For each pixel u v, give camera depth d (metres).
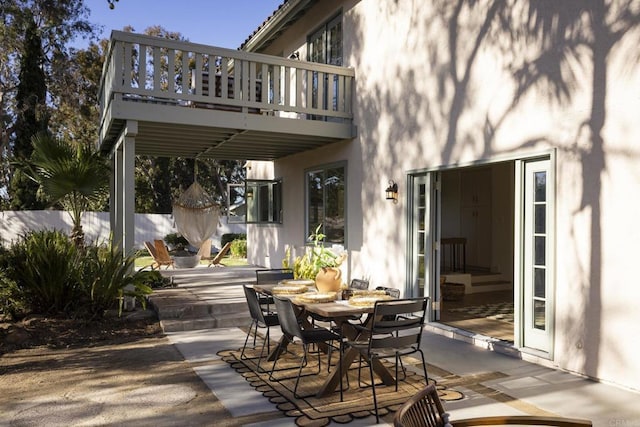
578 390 4.55
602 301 4.76
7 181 22.98
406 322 4.43
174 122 7.71
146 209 27.77
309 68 8.83
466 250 11.87
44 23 20.66
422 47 7.29
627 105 4.54
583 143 4.93
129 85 7.48
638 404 4.20
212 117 8.00
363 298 4.91
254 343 6.04
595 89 4.82
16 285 7.48
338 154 9.66
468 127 6.39
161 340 6.62
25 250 7.65
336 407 4.18
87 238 18.95
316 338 4.73
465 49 6.45
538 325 5.55
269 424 3.85
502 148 5.87
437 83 6.97
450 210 12.37
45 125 19.72
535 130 5.44
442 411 2.25
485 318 7.50
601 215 4.77
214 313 7.84
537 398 4.36
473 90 6.31
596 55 4.80
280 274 6.92
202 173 29.44
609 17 4.69
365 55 8.77
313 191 10.77
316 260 5.77
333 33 10.09
